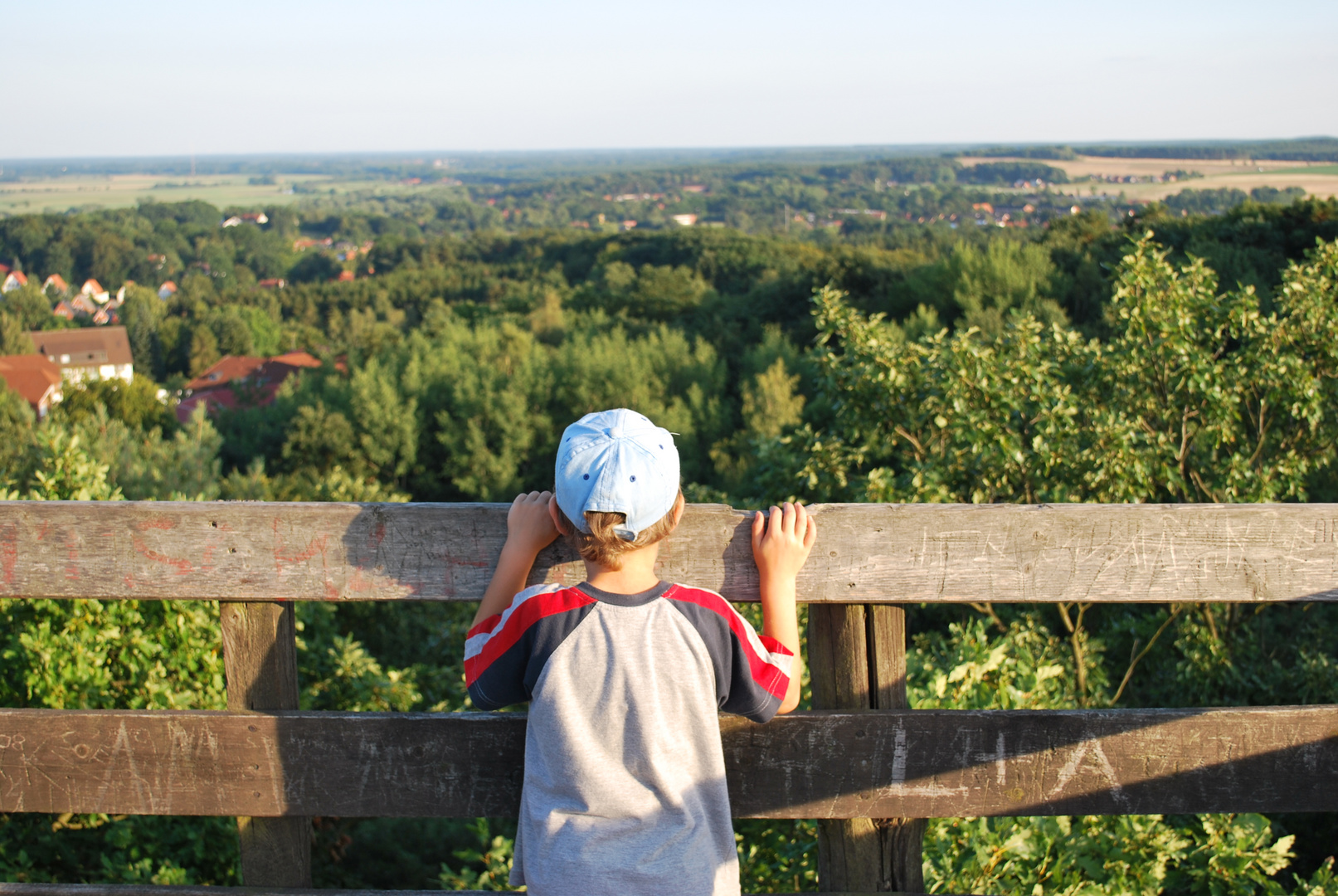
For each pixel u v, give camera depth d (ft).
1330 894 8.93
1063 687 18.06
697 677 4.34
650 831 4.17
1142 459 17.46
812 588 4.95
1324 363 17.58
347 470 67.56
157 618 12.75
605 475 4.30
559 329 109.50
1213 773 5.01
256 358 227.40
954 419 17.71
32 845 11.64
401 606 22.45
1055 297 64.28
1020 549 4.90
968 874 8.43
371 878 14.87
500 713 5.05
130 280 406.21
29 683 11.41
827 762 5.05
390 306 277.23
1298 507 4.86
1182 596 4.91
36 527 4.98
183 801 5.12
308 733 5.06
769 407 59.26
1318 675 18.13
